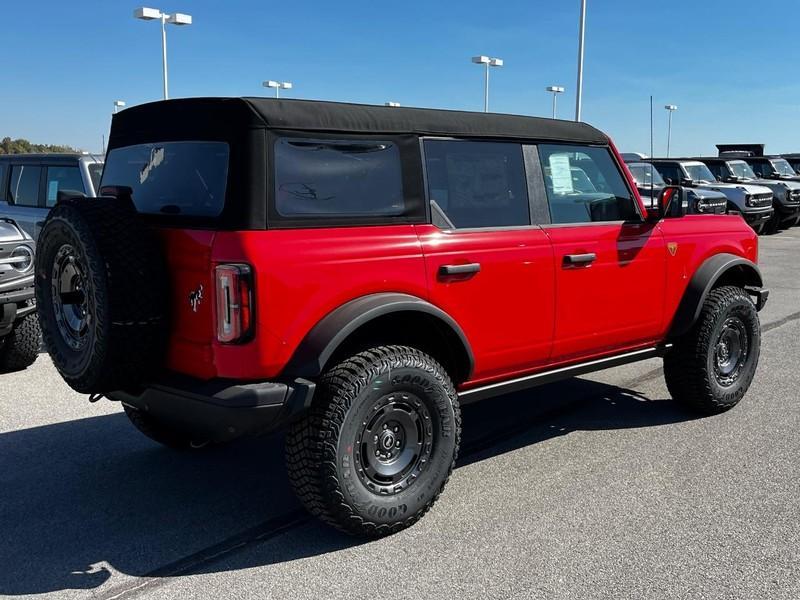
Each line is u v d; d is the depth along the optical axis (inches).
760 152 1153.4
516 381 170.4
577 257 172.2
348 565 132.5
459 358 157.8
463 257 153.3
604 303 181.6
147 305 130.2
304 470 133.4
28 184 394.0
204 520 151.6
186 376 135.7
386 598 122.0
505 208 165.0
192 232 130.7
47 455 188.2
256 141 128.6
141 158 152.2
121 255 128.3
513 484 166.2
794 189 812.0
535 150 171.8
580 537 141.2
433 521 148.9
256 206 127.7
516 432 200.8
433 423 145.5
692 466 175.2
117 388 137.0
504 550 136.7
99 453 189.8
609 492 161.2
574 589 123.3
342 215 138.6
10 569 132.5
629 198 190.7
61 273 139.7
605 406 223.3
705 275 201.3
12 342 264.5
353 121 140.9
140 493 164.9
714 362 206.8
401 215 147.0
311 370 129.6
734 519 147.8
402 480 143.1
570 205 178.2
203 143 135.9
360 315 133.9
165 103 145.9
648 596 121.0
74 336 140.8
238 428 128.0
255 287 125.9
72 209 132.2
